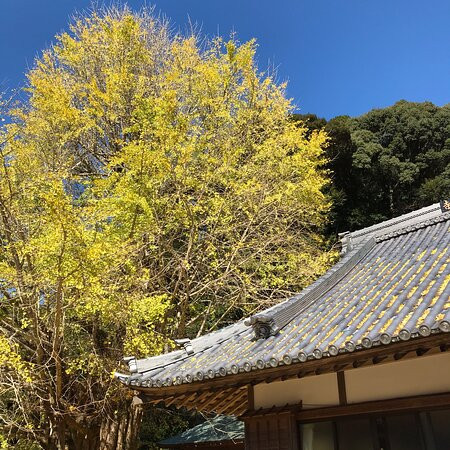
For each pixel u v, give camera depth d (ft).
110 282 28.53
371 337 14.03
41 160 37.14
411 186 75.00
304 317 20.75
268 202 35.96
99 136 46.14
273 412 19.22
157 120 34.09
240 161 41.14
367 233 30.73
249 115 41.45
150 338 29.09
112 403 34.60
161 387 18.72
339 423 17.90
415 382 16.43
